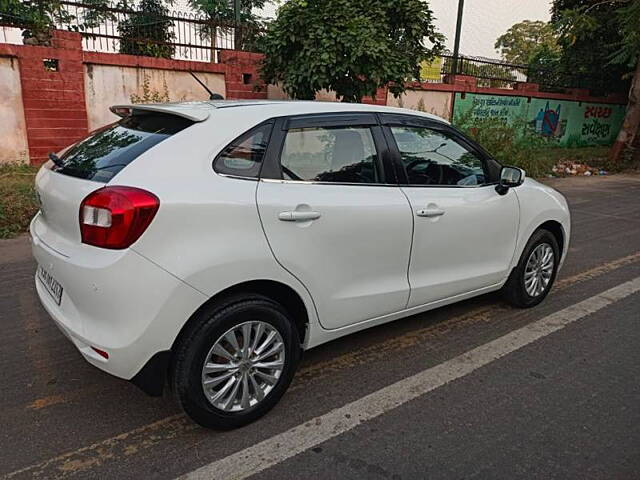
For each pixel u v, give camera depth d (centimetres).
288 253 274
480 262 391
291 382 319
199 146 259
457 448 265
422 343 380
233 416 271
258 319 270
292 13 841
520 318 427
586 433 279
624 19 1437
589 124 1945
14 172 784
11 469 243
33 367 333
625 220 828
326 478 242
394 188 329
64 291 258
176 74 960
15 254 546
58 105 850
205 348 254
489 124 1241
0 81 799
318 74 829
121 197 233
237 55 1015
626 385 329
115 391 309
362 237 307
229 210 253
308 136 296
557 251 457
